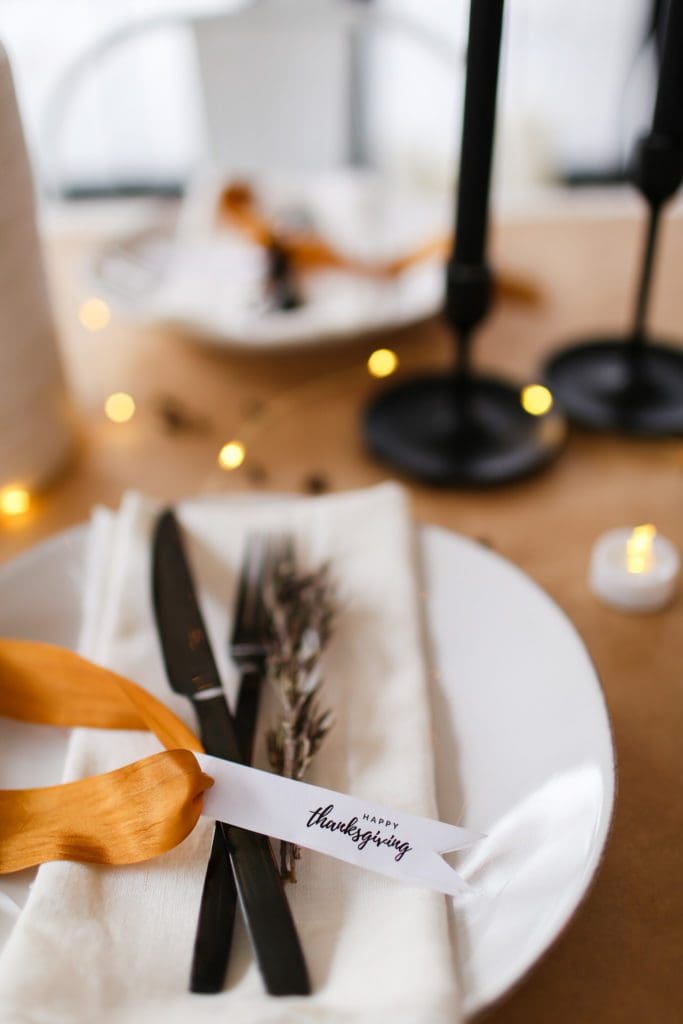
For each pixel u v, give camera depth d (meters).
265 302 0.73
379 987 0.33
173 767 0.38
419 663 0.45
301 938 0.35
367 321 0.66
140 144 2.18
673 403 0.63
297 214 0.82
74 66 1.01
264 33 1.06
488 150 0.53
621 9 2.00
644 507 0.58
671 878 0.40
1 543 0.56
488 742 0.42
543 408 0.63
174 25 1.04
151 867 0.37
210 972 0.34
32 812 0.38
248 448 0.63
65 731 0.43
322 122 1.13
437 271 0.75
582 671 0.42
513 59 2.09
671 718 0.46
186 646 0.44
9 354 0.54
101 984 0.34
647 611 0.51
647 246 0.60
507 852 0.38
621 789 0.43
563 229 0.90
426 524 0.51
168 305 0.70
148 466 0.62
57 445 0.60
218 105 1.10
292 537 0.50
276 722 0.43
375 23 1.04
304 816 0.38
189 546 0.50
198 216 0.81
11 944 0.34
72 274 0.83
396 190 0.88
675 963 0.38
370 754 0.41
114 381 0.70
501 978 0.34
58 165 1.05
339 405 0.67
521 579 0.47
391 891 0.36
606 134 2.18
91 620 0.47
